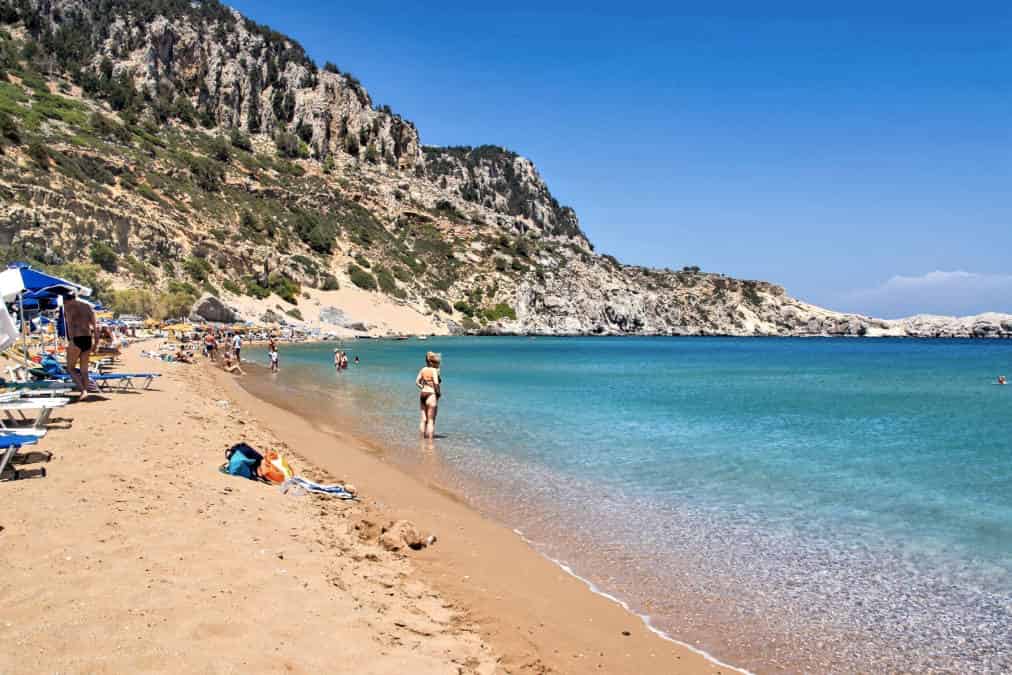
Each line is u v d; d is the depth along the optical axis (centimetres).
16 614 412
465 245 14588
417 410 2084
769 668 512
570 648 514
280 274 9550
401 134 18638
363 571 609
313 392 2580
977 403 2589
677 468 1265
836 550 795
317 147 16162
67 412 1253
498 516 918
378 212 14300
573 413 2125
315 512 791
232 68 16062
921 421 2028
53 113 10375
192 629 417
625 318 15575
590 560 746
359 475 1091
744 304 19638
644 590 663
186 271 7950
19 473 756
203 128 14562
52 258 6278
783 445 1548
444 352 6919
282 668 384
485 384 3281
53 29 14462
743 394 2923
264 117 16000
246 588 502
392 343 8538
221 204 10400
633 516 930
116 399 1504
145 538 584
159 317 6538
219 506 723
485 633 513
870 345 13338
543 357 6425
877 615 615
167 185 9731
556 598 622
